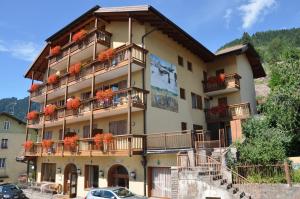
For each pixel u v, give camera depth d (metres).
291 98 17.75
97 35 21.56
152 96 19.58
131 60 18.25
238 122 19.91
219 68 27.55
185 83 23.83
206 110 25.52
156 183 17.02
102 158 20.36
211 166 14.84
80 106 21.58
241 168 14.77
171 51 22.83
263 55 85.44
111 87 21.53
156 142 17.53
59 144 22.98
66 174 24.12
